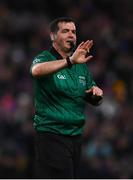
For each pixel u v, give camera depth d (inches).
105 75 1635.1
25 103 1422.2
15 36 1759.4
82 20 1833.2
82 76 696.4
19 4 1866.4
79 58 629.0
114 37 1785.2
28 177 1218.6
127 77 1660.9
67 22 686.5
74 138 685.9
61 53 690.2
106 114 1443.2
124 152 1333.7
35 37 1750.7
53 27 693.9
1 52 1656.0
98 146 1315.2
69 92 677.3
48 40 1732.3
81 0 1895.9
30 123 1333.7
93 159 1272.1
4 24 1782.7
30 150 1268.5
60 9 1881.2
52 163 676.7
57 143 677.3
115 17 1888.5
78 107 685.9
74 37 687.7
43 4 1886.1
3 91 1515.7
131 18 1892.2
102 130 1365.7
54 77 673.6
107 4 1910.7
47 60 678.5
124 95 1584.6
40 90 677.9
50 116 673.6
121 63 1696.6
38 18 1828.2
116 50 1745.8
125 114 1456.7
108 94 1549.0
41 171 681.6
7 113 1386.6
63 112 673.6
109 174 1254.3
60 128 676.1
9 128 1342.3
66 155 678.5
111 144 1334.9
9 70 1589.6
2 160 1228.5
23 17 1812.3
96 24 1818.4
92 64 1673.2
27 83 1557.6
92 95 700.0
